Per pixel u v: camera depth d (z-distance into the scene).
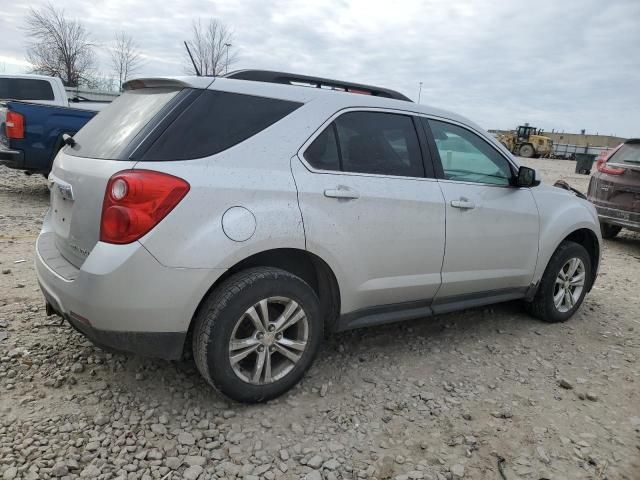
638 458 2.89
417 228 3.57
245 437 2.84
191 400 3.12
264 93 3.12
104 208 2.67
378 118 3.55
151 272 2.64
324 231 3.12
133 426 2.85
